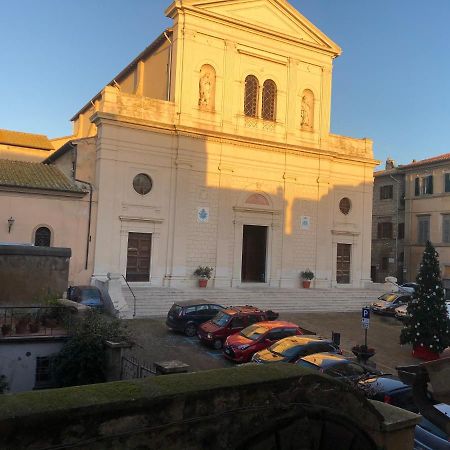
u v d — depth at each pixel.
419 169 42.53
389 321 26.02
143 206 26.64
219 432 3.99
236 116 29.44
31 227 24.14
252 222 29.89
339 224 33.16
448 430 5.82
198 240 28.03
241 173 29.48
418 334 18.91
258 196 30.14
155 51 30.53
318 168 32.06
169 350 17.64
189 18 27.81
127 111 26.42
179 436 3.80
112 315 22.02
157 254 27.00
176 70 27.58
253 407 4.16
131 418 3.58
